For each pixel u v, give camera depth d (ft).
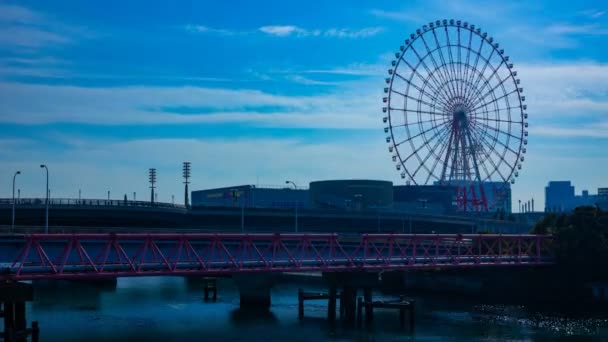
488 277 504.84
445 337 326.24
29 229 427.74
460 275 517.55
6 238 343.05
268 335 327.06
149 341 308.81
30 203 533.14
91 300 453.17
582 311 411.34
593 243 453.99
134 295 483.92
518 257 457.27
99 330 335.47
